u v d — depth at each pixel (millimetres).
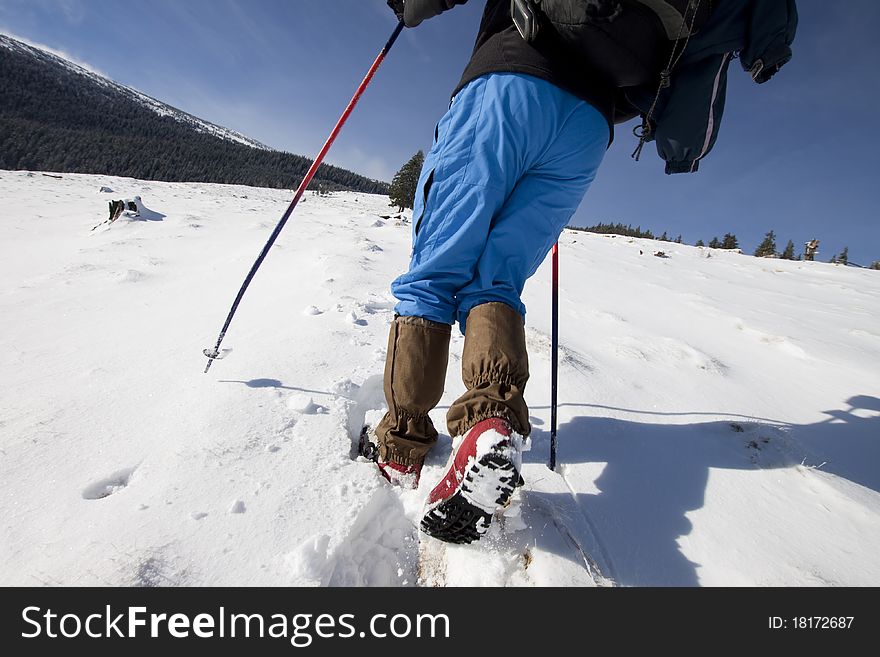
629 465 1506
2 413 1532
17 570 956
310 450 1424
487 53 1179
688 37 1109
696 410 1991
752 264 12594
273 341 2377
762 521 1294
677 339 3369
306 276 4207
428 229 1185
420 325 1220
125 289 3707
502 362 1035
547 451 1559
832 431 1923
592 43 1090
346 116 1905
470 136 1134
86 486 1219
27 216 9297
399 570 1177
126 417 1561
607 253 11719
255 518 1142
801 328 4414
